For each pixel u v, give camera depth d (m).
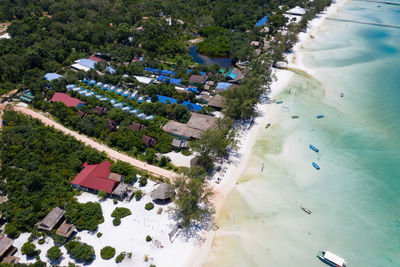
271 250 65.44
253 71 127.50
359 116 115.31
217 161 90.88
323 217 73.56
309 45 194.25
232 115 105.62
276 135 104.19
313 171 88.12
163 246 64.94
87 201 75.06
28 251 60.62
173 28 196.75
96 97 118.12
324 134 104.75
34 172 77.06
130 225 69.12
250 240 67.56
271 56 157.50
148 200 75.94
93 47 167.50
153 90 121.69
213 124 100.44
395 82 140.75
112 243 64.94
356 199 78.88
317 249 65.81
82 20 187.50
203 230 69.56
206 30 198.75
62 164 82.56
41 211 69.19
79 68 143.25
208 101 119.00
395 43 191.88
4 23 194.12
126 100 118.19
